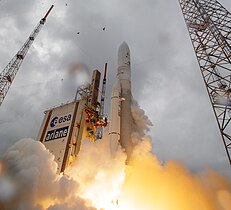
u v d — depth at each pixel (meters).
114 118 28.66
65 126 36.72
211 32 26.94
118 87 31.83
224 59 25.34
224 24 27.75
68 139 34.66
